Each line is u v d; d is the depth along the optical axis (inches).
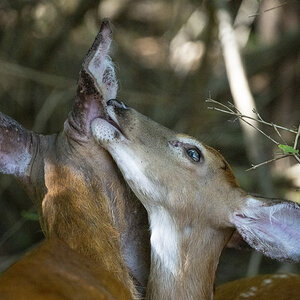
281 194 582.6
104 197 352.2
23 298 303.7
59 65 639.1
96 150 352.5
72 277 318.7
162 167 364.2
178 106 626.5
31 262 317.1
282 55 644.1
